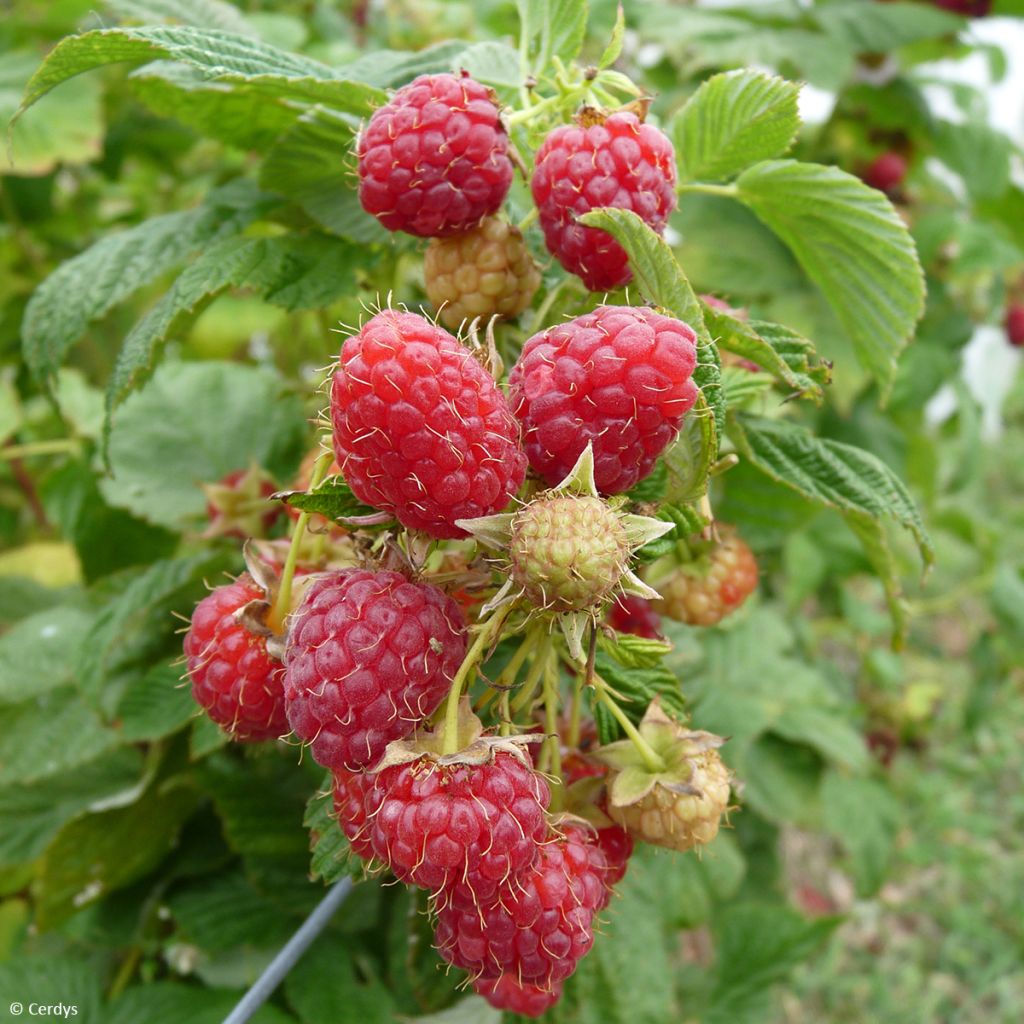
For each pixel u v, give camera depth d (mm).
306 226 195
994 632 461
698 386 126
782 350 157
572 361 117
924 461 414
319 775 220
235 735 144
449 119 135
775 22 368
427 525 118
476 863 115
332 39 416
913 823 599
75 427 311
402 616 117
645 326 118
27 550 350
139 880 237
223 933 219
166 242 188
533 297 160
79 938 238
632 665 137
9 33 379
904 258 170
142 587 201
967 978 515
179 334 199
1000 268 361
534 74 161
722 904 367
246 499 206
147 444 248
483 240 144
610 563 111
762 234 320
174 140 388
